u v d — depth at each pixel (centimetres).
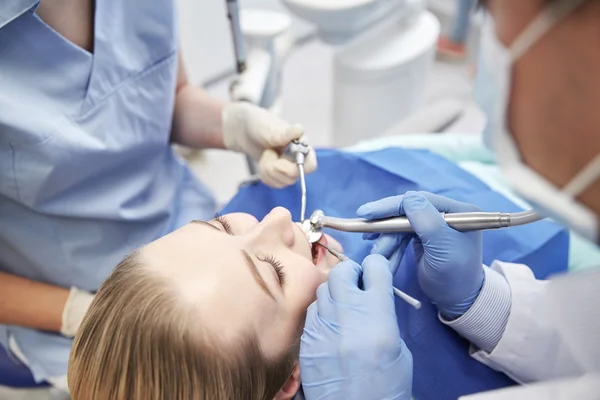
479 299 74
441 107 139
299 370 75
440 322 82
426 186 94
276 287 72
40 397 125
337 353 66
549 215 42
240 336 66
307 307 75
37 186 94
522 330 72
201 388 63
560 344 68
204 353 63
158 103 106
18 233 101
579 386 58
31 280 109
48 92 93
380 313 67
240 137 111
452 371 81
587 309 55
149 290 67
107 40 96
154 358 64
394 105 176
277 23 127
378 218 76
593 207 39
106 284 72
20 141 89
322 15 134
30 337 113
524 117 40
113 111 99
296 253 77
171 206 116
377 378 65
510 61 39
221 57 236
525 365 73
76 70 94
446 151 120
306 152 97
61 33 93
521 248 87
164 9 100
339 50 166
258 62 125
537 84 37
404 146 112
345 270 72
